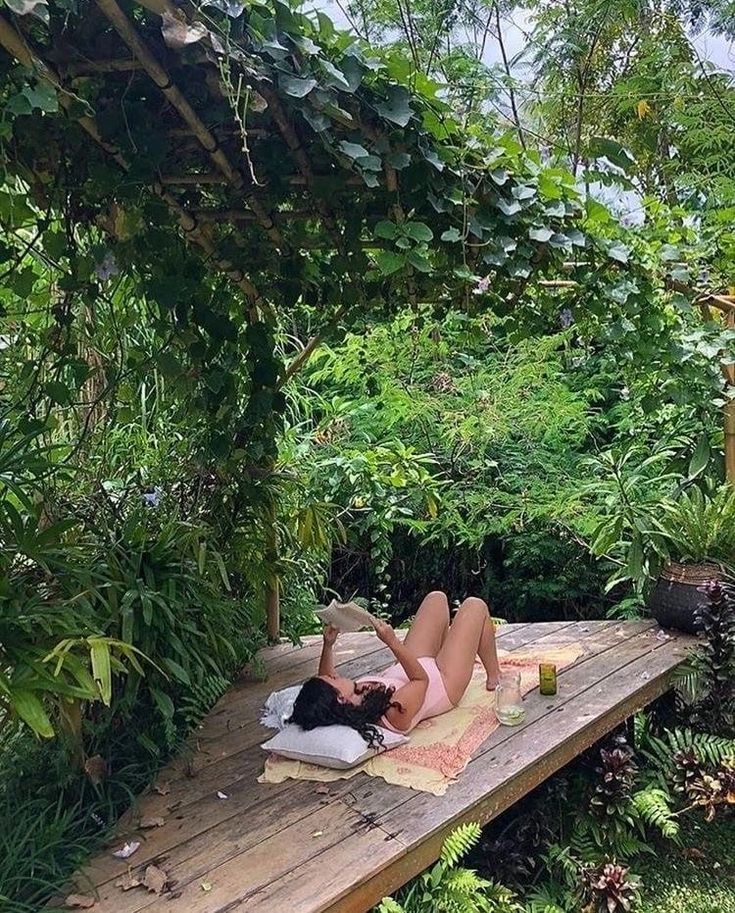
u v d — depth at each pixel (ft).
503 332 11.07
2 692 5.62
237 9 5.39
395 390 15.78
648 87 15.42
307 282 9.75
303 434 15.88
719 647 9.48
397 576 16.19
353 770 7.38
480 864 7.55
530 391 16.14
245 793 7.07
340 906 5.71
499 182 7.45
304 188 7.79
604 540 11.44
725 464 11.40
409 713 7.96
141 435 10.77
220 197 8.20
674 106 14.80
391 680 8.61
